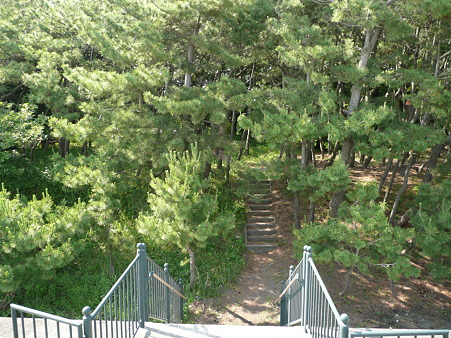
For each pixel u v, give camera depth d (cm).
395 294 1306
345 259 1060
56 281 1217
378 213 1070
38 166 2050
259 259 1564
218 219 1111
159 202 1059
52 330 573
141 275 601
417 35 1510
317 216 1808
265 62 1886
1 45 1834
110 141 1390
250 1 1363
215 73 2195
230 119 2559
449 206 1120
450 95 1134
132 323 559
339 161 1173
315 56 1138
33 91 1873
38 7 1995
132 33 1348
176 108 1272
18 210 981
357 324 1142
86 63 1855
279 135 1090
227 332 609
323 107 1130
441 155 2500
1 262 948
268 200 2003
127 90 1391
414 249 1562
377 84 1235
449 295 1309
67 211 1080
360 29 1573
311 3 1539
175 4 1295
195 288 1283
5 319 612
